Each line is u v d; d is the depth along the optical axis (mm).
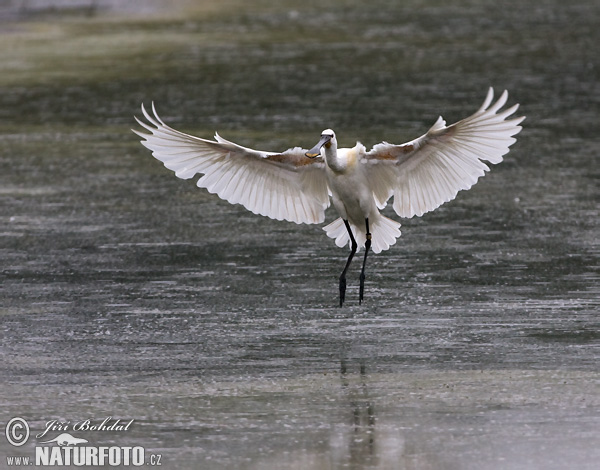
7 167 23016
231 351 12805
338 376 11891
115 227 18594
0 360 12555
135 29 43406
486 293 14906
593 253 16828
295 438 10180
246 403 11094
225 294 15055
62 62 36094
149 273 16094
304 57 36500
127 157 23922
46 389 11609
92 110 29016
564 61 35688
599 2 52094
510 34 41875
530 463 9539
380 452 9812
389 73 33531
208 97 30219
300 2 52375
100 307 14555
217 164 12383
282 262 16578
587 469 9406
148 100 30078
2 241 17766
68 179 22000
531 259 16547
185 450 9961
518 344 12844
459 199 20312
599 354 12469
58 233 18234
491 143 11398
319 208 12930
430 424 10453
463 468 9453
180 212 19594
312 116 27375
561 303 14414
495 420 10539
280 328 13633
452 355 12516
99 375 12039
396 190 12453
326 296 14922
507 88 31125
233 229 18500
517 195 20469
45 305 14656
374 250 13133
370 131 25375
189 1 51969
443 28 43531
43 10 48781
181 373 12078
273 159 12492
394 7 50469
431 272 15938
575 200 20047
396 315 14047
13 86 32250
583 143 24656
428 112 27594
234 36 41312
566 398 11094
